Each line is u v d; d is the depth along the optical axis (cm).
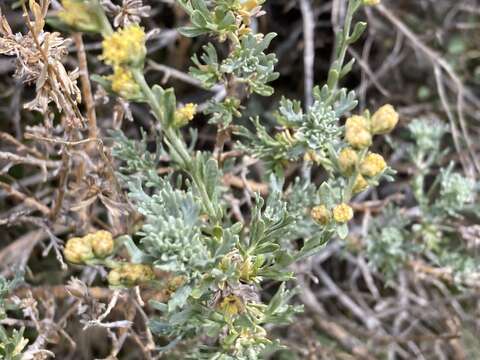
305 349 30
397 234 29
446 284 35
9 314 29
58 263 31
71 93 21
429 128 30
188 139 33
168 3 32
